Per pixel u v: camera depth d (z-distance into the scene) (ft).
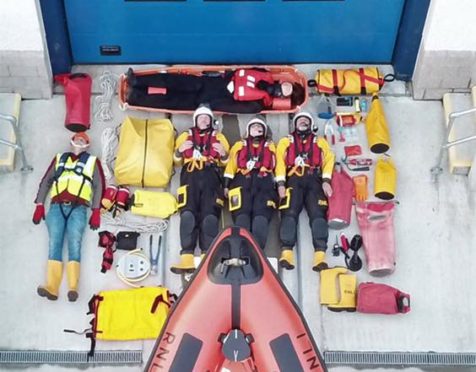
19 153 37.19
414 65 38.27
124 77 38.22
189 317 31.65
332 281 35.32
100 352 34.71
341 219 36.04
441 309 35.47
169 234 36.32
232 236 32.30
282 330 31.55
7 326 35.04
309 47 38.60
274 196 36.11
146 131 36.88
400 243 36.32
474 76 37.65
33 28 36.17
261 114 38.04
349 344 34.94
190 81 37.99
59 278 35.42
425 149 37.73
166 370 31.40
